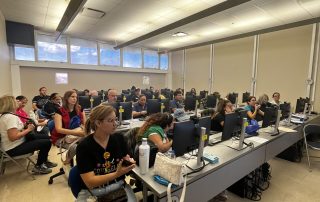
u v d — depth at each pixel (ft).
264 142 7.54
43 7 15.65
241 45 23.44
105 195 4.26
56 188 7.94
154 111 12.47
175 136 4.85
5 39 18.65
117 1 14.05
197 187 4.90
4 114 7.88
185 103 15.69
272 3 13.44
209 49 27.30
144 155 4.72
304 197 7.68
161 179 4.42
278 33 20.12
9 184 8.20
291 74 19.36
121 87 30.25
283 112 10.51
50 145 9.14
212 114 9.52
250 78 22.70
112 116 4.17
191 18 15.17
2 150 7.81
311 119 13.12
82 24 19.61
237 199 7.46
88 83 27.37
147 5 14.70
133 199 4.50
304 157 11.71
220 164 5.46
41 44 23.50
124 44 25.22
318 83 17.71
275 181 8.92
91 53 27.09
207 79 27.84
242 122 6.65
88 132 4.46
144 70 31.78
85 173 4.02
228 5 12.47
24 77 22.89
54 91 24.91
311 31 17.85
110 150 4.40
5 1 14.52
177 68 33.12
